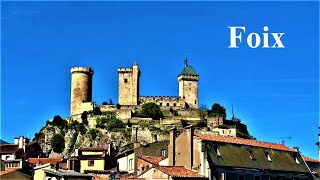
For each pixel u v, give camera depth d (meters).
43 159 118.12
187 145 82.81
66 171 78.00
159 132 199.38
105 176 83.31
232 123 199.00
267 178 86.25
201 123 198.00
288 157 92.00
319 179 95.25
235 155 84.38
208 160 80.00
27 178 77.81
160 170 77.31
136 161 102.69
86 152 118.06
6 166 87.88
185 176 76.56
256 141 91.69
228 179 81.44
